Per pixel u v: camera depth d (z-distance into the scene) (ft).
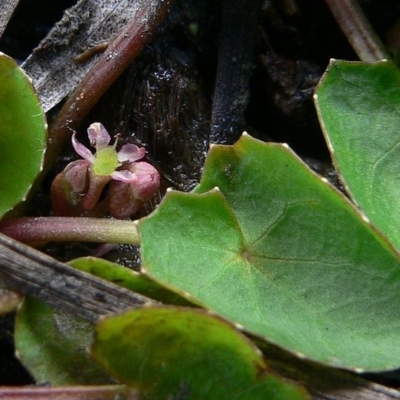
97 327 0.22
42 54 0.27
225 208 0.24
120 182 0.26
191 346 0.22
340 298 0.24
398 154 0.25
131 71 0.27
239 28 0.28
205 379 0.23
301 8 0.29
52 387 0.23
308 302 0.24
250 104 0.29
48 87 0.27
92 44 0.27
